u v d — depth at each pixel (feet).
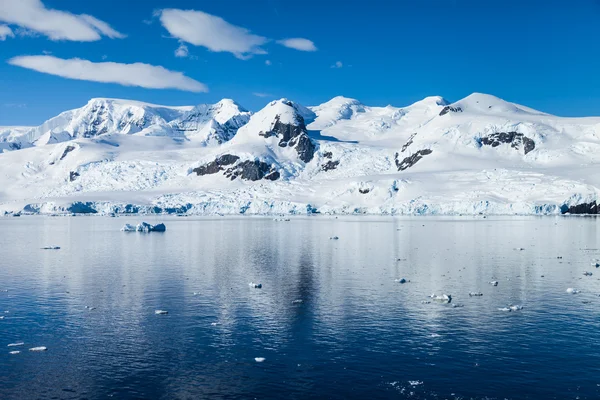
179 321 153.28
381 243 359.87
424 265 252.01
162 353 127.65
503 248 322.96
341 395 104.88
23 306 171.53
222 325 149.28
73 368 118.62
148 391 107.04
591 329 143.54
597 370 115.75
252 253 304.50
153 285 204.33
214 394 105.60
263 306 169.48
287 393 105.91
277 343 134.21
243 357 124.98
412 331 143.02
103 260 277.03
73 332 143.74
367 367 118.62
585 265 249.55
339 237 412.16
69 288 199.62
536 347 130.00
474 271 233.35
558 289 193.67
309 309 165.48
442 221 630.33
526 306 168.55
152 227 494.59
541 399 102.68
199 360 123.24
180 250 322.96
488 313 160.15
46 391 107.04
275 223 629.10
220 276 223.51
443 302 173.88
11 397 104.22
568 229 475.31
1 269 246.47
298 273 230.48
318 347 131.13
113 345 133.39
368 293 187.62
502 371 115.75
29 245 361.71
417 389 107.45
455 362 120.98
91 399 103.65
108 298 182.09
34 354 127.34
